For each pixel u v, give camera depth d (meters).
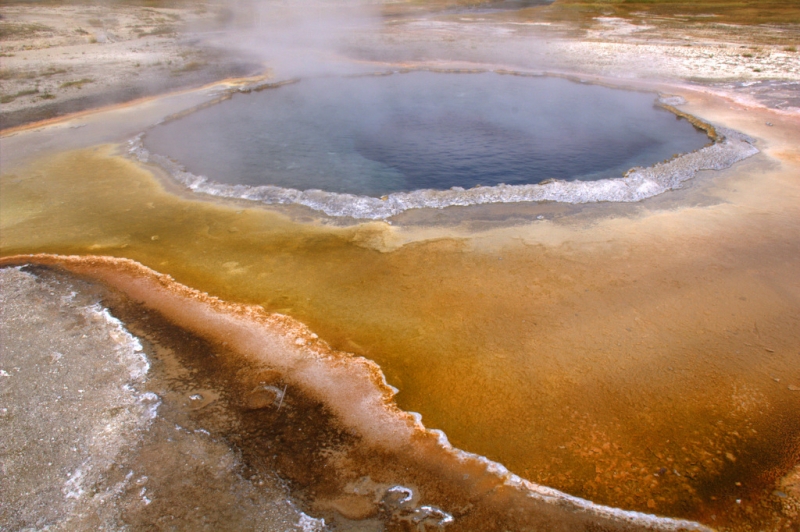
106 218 7.23
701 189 7.73
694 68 14.56
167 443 3.77
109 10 27.02
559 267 5.88
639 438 3.81
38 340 4.80
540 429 3.89
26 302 5.37
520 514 3.30
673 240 6.38
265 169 8.80
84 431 3.86
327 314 5.18
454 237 6.55
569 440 3.80
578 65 15.66
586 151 9.33
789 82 12.87
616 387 4.24
